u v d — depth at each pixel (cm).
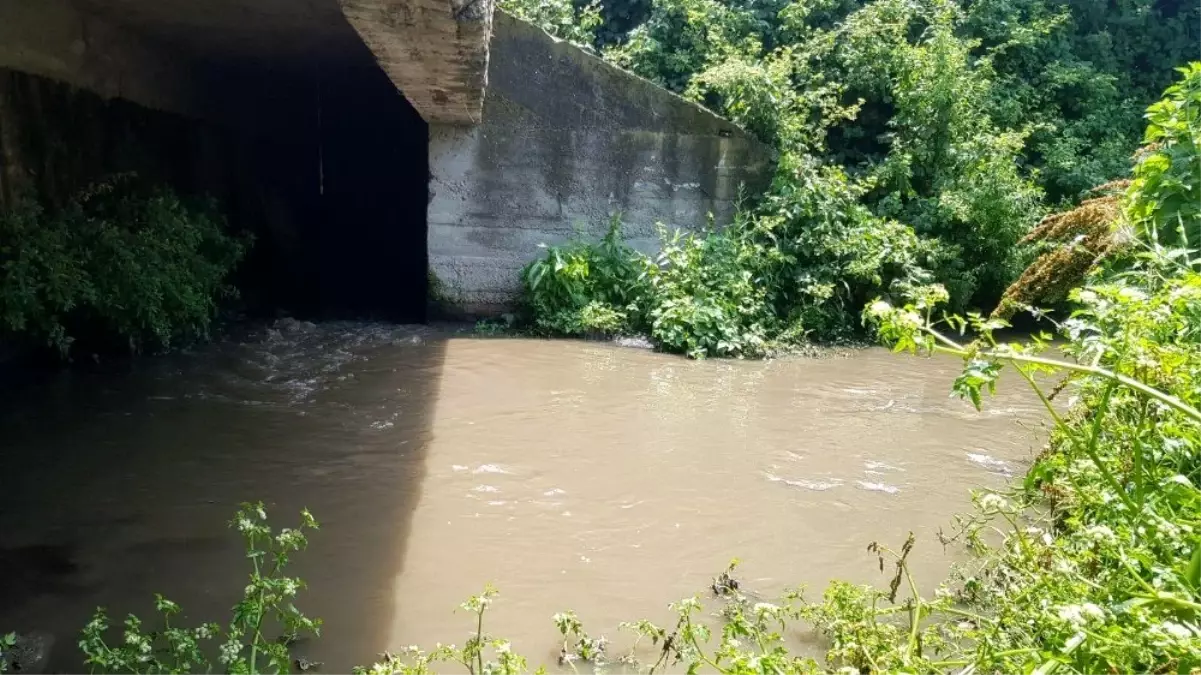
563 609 351
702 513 450
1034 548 280
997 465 527
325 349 778
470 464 505
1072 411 337
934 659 297
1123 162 1100
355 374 693
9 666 300
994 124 1138
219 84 1048
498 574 378
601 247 909
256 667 299
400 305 1030
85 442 518
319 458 505
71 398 601
